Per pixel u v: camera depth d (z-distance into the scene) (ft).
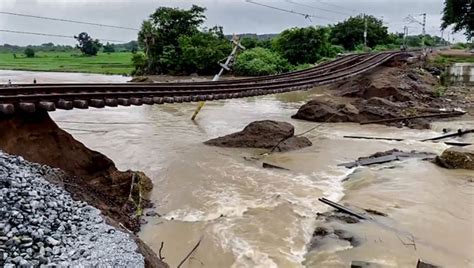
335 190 54.39
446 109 115.24
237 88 85.81
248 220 44.50
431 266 34.24
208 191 53.47
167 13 239.91
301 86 102.37
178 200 50.39
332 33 295.28
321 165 66.28
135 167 63.67
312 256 36.81
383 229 41.39
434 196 50.60
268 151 74.59
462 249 37.83
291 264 35.65
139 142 80.38
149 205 48.75
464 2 192.44
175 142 81.10
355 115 104.53
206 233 41.32
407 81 145.38
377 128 97.71
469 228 42.11
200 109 113.91
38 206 28.73
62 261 23.65
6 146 42.93
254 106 134.51
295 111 124.36
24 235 25.36
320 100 115.55
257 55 224.53
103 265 23.93
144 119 106.22
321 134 91.50
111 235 27.99
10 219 26.35
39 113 47.85
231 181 57.57
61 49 497.46
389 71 168.25
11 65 277.03
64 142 49.44
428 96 131.85
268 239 40.19
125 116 109.60
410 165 64.23
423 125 97.45
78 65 287.48
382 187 53.93
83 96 54.24
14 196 28.91
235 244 39.17
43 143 46.96
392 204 47.98
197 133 90.53
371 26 295.69
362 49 264.72
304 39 232.12
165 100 67.36
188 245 39.04
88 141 80.12
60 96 50.85
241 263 35.91
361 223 42.88
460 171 60.90
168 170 62.23
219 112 120.37
